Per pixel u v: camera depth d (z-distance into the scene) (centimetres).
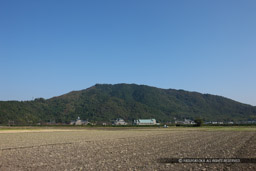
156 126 19362
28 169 2281
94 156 3086
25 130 12288
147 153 3325
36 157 3050
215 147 4031
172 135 7612
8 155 3262
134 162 2616
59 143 5081
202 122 18650
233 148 3866
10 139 6278
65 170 2214
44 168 2323
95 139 6162
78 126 19825
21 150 3856
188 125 19238
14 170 2239
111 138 6475
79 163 2578
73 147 4269
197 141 5266
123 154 3253
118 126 19562
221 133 8631
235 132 9281
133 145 4503
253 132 9231
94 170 2214
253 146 4181
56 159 2867
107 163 2566
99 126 19600
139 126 19338
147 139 5994
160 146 4256
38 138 6638
